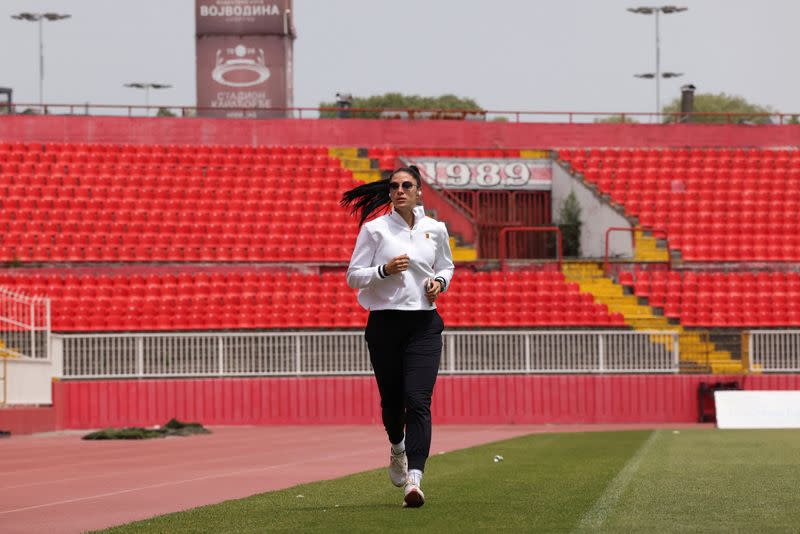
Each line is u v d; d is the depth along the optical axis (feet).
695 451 61.72
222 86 197.47
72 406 105.29
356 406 108.99
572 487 39.45
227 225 140.97
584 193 157.48
